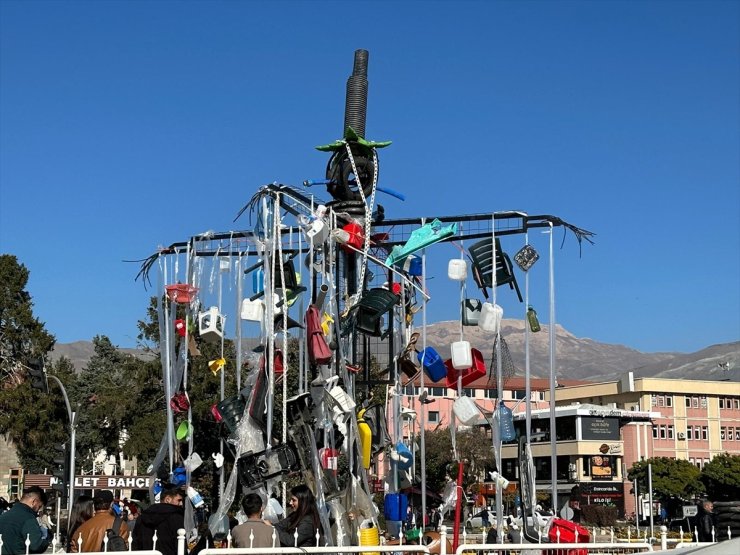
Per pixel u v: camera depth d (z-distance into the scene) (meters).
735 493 56.75
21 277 51.41
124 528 8.52
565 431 66.00
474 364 11.27
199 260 12.21
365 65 11.18
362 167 10.80
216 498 13.77
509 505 23.27
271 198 10.48
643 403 72.75
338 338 10.07
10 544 7.83
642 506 56.78
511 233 11.40
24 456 49.16
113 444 40.88
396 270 11.28
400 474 11.81
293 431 9.80
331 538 8.85
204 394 25.45
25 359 50.03
